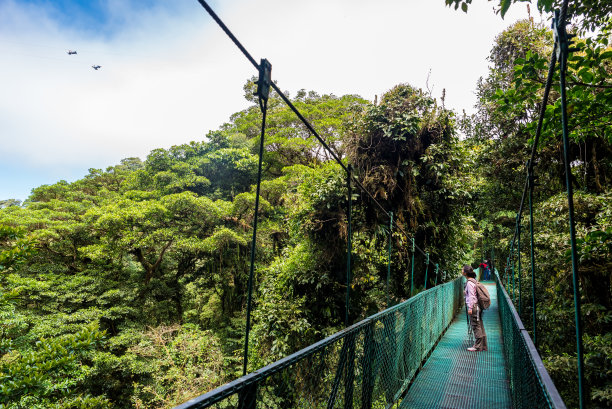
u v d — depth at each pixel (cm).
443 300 655
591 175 608
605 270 463
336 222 675
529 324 717
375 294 759
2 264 544
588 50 271
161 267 1889
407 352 362
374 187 675
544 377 133
